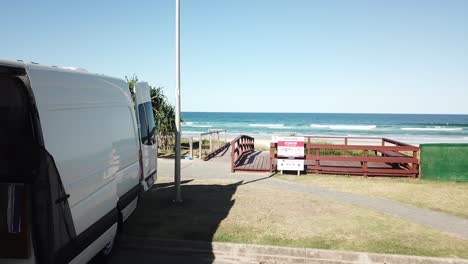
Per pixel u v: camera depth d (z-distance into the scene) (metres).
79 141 4.18
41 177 3.25
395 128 74.94
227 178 11.55
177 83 8.31
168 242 6.06
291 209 8.04
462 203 8.72
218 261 5.63
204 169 13.19
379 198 9.15
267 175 12.13
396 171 11.99
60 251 3.51
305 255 5.73
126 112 6.21
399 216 7.62
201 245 5.98
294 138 12.19
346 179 11.59
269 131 69.00
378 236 6.38
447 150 11.42
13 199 3.12
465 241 6.19
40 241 3.19
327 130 70.19
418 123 96.81
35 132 3.36
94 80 5.00
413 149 11.84
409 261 5.50
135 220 7.16
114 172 5.28
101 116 5.00
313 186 10.48
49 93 3.71
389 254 5.57
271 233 6.47
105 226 4.71
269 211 7.86
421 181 11.34
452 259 5.44
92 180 4.43
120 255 5.78
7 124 3.41
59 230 3.51
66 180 3.76
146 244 6.10
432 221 7.31
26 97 3.38
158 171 12.71
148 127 7.87
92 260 5.22
